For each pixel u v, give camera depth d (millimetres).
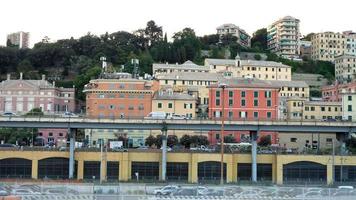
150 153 149125
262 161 150375
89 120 147625
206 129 150500
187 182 130625
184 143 183500
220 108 198125
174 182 129125
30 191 77500
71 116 149375
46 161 146875
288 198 76438
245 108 198250
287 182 139500
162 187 78438
